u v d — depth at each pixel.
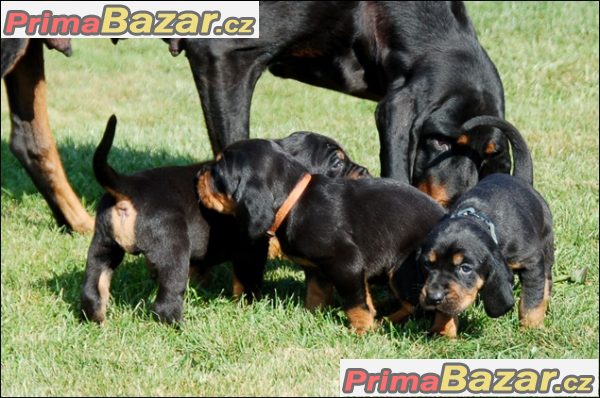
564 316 7.54
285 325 7.31
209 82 8.62
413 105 8.12
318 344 7.10
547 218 7.48
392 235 7.24
